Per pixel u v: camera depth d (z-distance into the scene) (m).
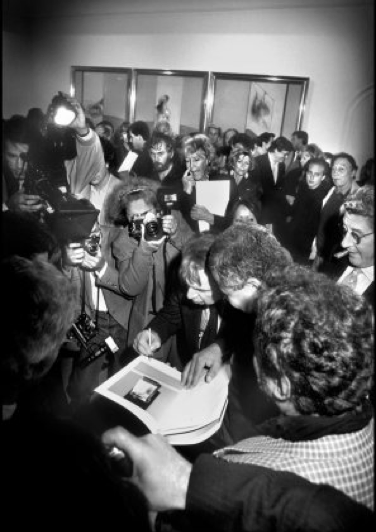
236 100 4.05
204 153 2.85
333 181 2.97
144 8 3.71
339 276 1.68
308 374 0.64
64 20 3.77
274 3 3.52
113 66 4.03
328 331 0.65
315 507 0.52
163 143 2.99
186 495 0.62
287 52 3.72
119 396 1.19
